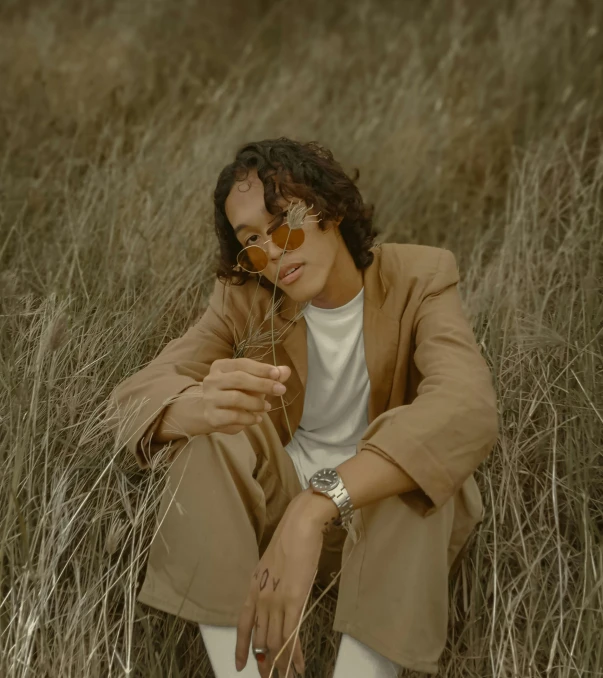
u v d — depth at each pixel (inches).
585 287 81.4
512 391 75.8
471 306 89.0
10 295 81.7
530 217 102.2
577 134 120.5
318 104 146.2
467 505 60.1
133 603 57.0
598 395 74.3
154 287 90.8
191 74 160.9
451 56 143.1
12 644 57.9
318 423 67.2
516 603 61.6
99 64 153.9
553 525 70.2
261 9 198.1
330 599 66.6
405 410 54.4
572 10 151.6
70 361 74.4
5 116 136.3
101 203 105.8
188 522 56.9
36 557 62.7
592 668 59.0
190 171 111.3
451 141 127.4
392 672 54.4
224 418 54.6
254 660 55.4
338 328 63.6
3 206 110.0
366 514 55.5
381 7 184.1
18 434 62.8
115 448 62.3
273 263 58.7
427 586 53.6
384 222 116.1
